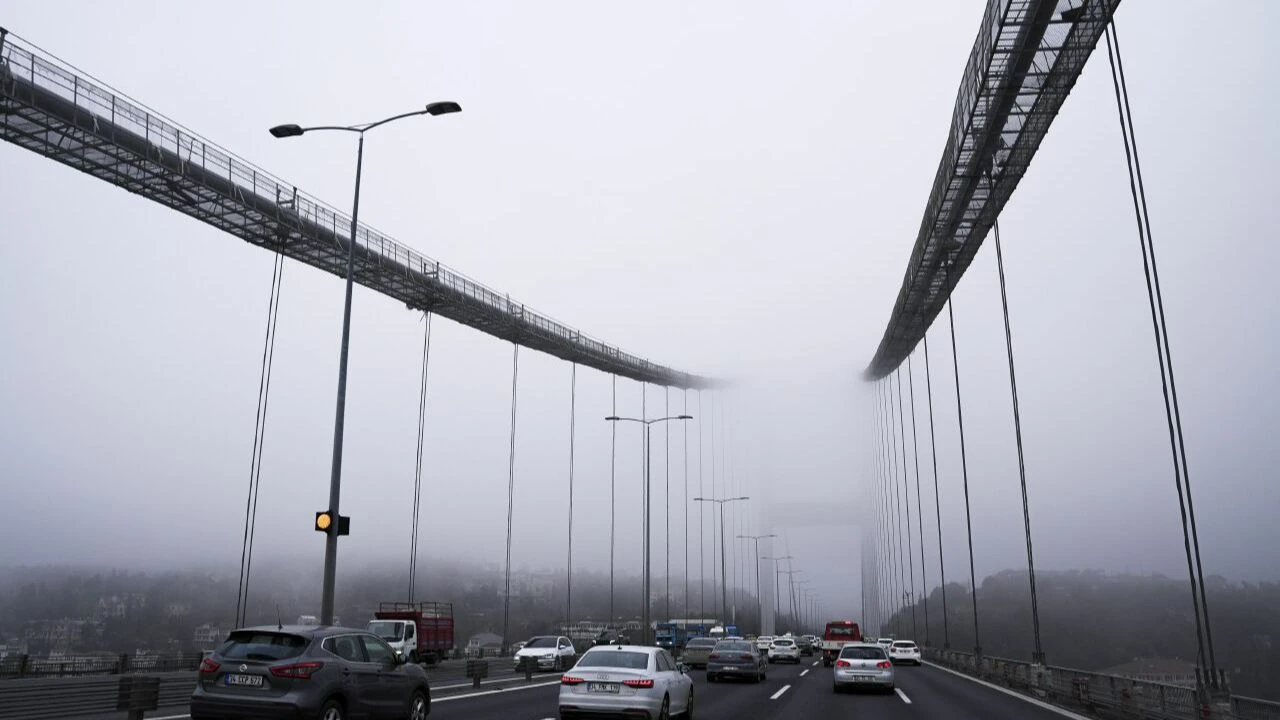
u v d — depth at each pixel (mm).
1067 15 29453
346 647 13398
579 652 54375
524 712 19141
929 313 73625
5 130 34156
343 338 22891
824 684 31438
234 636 12883
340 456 21797
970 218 48719
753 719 18688
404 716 14328
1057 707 22953
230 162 40969
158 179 38406
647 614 50812
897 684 32281
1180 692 16797
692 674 37531
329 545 20953
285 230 44656
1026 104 35688
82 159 36000
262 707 11969
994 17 31766
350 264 23688
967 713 20984
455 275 61062
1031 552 32656
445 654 45438
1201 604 17828
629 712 14992
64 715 17016
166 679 27422
